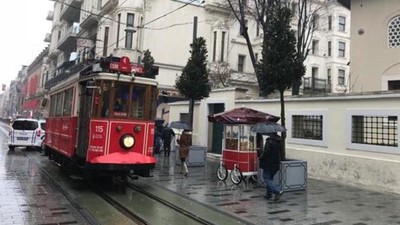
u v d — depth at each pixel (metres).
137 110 9.98
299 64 11.20
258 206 8.55
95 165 9.27
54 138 14.01
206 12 34.56
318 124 13.43
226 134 12.16
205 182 11.69
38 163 15.24
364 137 11.76
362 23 17.53
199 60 16.14
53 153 14.52
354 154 11.86
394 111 10.73
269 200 9.23
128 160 9.53
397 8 16.19
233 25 35.03
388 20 16.52
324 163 12.79
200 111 20.17
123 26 30.81
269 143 9.36
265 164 9.38
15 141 20.20
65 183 10.81
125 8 30.84
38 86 73.25
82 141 10.05
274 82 11.19
